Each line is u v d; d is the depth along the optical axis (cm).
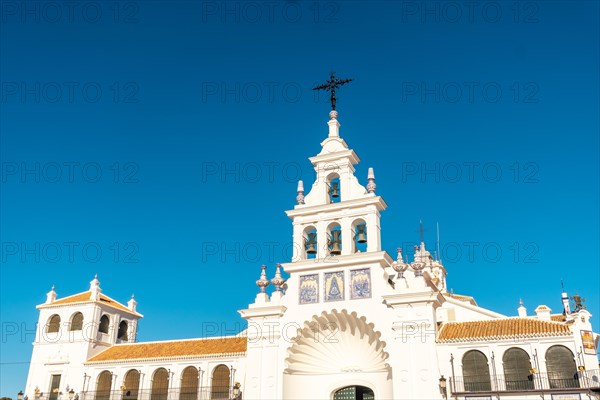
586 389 3050
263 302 3906
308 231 4059
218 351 4316
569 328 3325
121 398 4391
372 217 3803
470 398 3278
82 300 5041
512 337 3366
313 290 3800
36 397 4703
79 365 4722
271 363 3716
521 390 3170
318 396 3784
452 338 3484
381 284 3616
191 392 4181
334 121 4303
